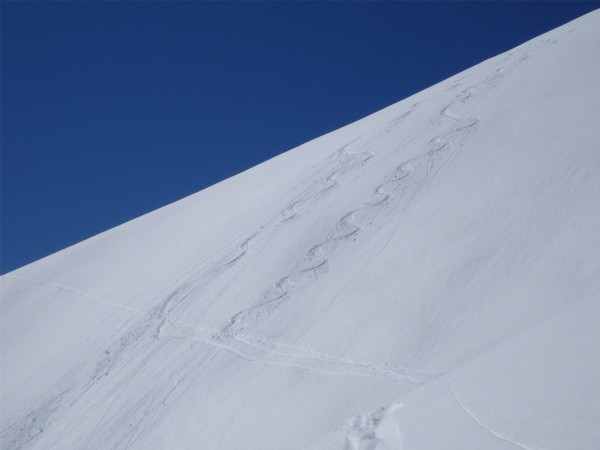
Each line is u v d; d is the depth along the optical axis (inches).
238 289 705.6
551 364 213.0
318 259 685.9
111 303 869.2
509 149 733.3
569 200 567.8
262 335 589.9
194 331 660.7
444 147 824.3
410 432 223.6
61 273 1088.2
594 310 250.4
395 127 992.9
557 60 947.3
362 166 897.5
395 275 582.9
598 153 623.2
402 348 472.4
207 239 930.1
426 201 706.8
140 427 528.4
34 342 851.4
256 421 459.8
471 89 996.6
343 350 507.8
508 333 430.0
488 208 622.8
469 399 226.4
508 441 170.7
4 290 1090.1
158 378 596.4
